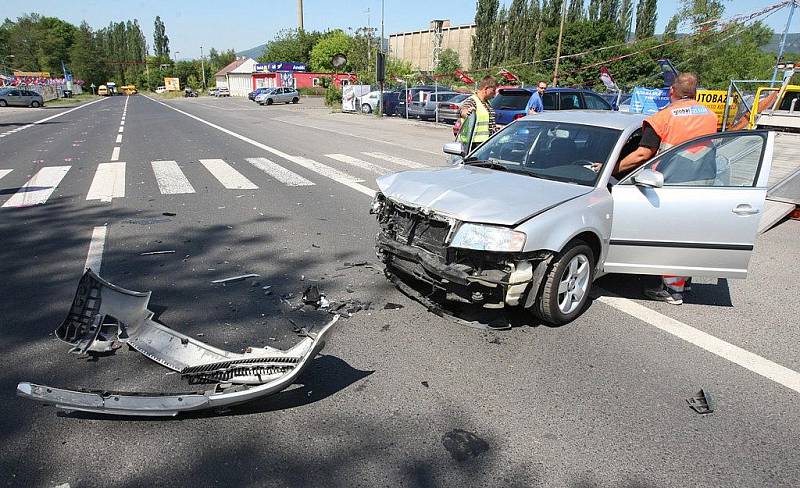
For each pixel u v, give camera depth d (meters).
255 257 5.45
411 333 3.86
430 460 2.59
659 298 4.58
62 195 8.26
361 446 2.68
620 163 4.52
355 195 8.41
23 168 10.80
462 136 7.52
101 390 2.79
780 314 4.39
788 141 15.16
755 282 5.17
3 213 7.12
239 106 42.38
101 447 2.64
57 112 33.75
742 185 4.01
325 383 3.23
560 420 2.91
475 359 3.52
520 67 35.47
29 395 2.65
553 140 4.78
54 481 2.41
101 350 3.48
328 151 13.72
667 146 4.39
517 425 2.87
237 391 2.90
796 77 21.00
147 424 2.83
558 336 3.88
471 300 3.67
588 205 3.93
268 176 9.98
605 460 2.62
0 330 3.79
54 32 110.12
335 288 4.66
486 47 52.28
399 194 4.14
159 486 2.39
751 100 18.09
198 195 8.33
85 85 109.00
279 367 3.02
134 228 6.45
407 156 12.89
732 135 4.09
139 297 3.67
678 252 4.13
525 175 4.49
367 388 3.18
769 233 7.04
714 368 3.49
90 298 3.66
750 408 3.06
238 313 4.13
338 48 61.00
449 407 3.01
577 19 43.94
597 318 4.21
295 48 71.19
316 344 2.94
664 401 3.11
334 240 6.06
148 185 9.08
